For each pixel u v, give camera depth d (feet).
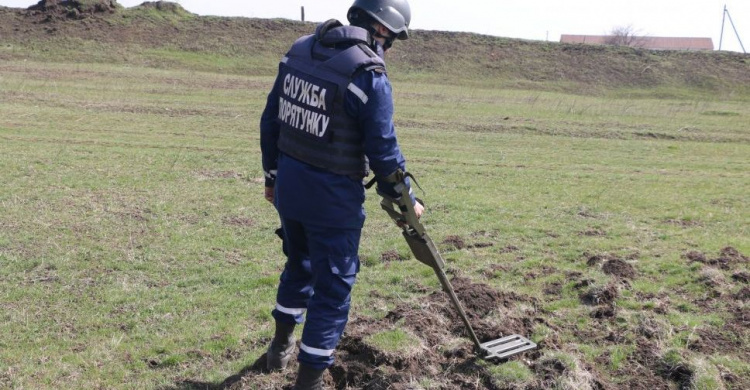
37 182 32.14
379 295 18.95
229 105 68.49
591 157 50.14
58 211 27.14
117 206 28.45
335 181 11.87
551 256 22.72
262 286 19.85
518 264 21.59
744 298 17.99
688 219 29.12
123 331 16.55
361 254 22.58
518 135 59.98
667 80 120.47
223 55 120.47
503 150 51.80
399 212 12.91
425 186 35.60
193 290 19.51
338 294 12.19
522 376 13.39
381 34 12.37
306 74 11.91
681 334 15.71
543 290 19.21
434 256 13.03
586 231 26.30
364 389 13.30
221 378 14.08
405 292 19.21
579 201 32.65
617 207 31.48
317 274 12.28
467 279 19.04
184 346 15.71
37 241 23.17
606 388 13.47
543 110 77.51
